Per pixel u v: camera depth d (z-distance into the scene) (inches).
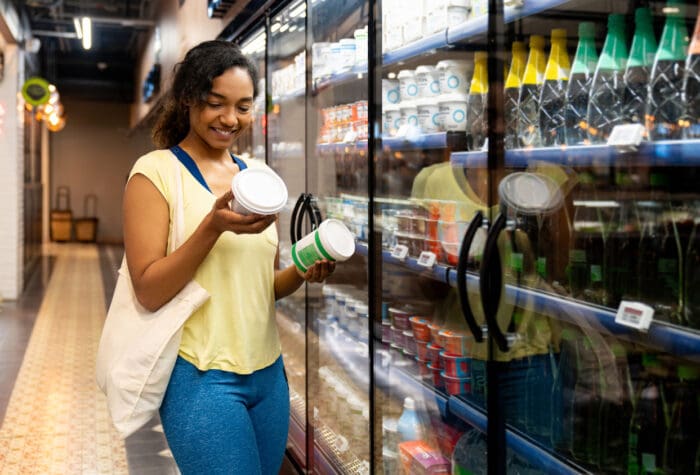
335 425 121.1
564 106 72.4
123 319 75.0
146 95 503.8
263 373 77.9
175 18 361.7
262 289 77.6
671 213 61.5
